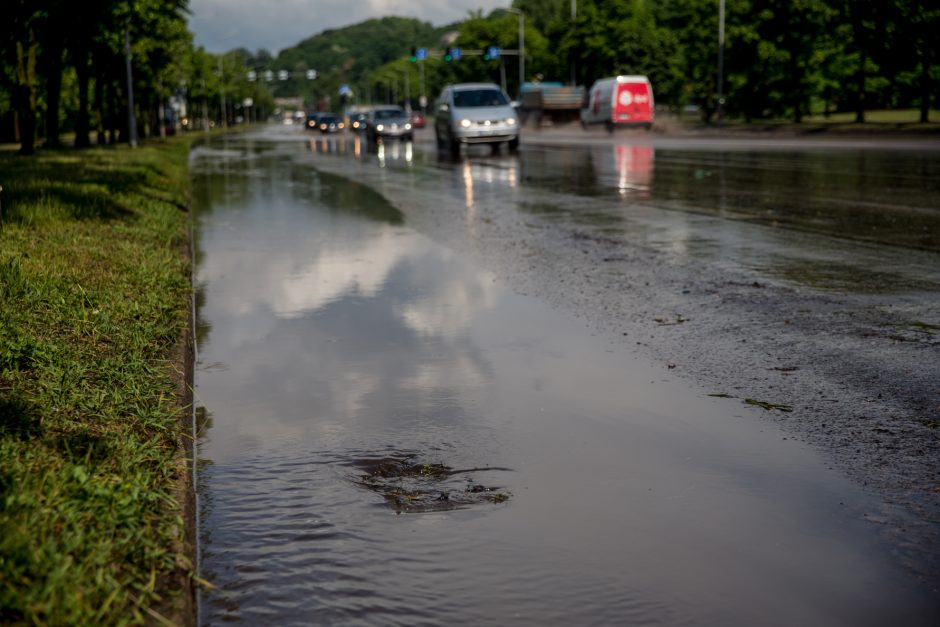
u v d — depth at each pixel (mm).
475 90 34781
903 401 4938
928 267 8805
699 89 62438
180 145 46312
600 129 51531
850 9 44844
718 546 3326
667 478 3959
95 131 73250
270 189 20547
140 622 2547
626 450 4297
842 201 14438
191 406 4887
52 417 4039
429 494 3828
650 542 3363
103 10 28453
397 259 10172
